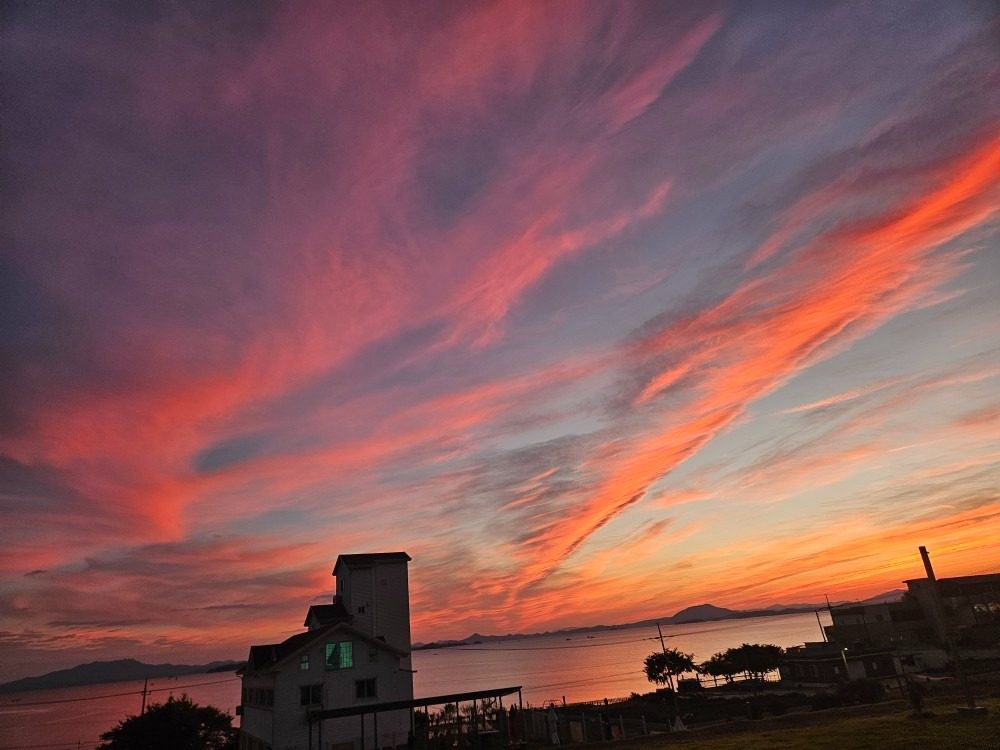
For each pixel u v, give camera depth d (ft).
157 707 152.66
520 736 136.46
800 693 185.06
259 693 139.64
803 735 91.15
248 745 143.13
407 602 176.35
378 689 134.92
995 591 236.63
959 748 68.69
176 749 147.02
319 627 159.33
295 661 130.00
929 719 91.56
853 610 258.16
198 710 162.30
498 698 139.33
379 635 169.07
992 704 100.99
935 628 236.02
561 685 470.39
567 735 143.13
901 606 248.32
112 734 147.33
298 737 125.18
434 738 136.26
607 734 135.85
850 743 79.51
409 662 169.07
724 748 87.45
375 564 176.86
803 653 238.89
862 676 200.95
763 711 147.54
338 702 130.21
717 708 172.55
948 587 240.94
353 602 170.30
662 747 97.71
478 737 135.44
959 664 95.66
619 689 389.60
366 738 130.31
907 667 203.62
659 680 240.73
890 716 101.96
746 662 235.40
